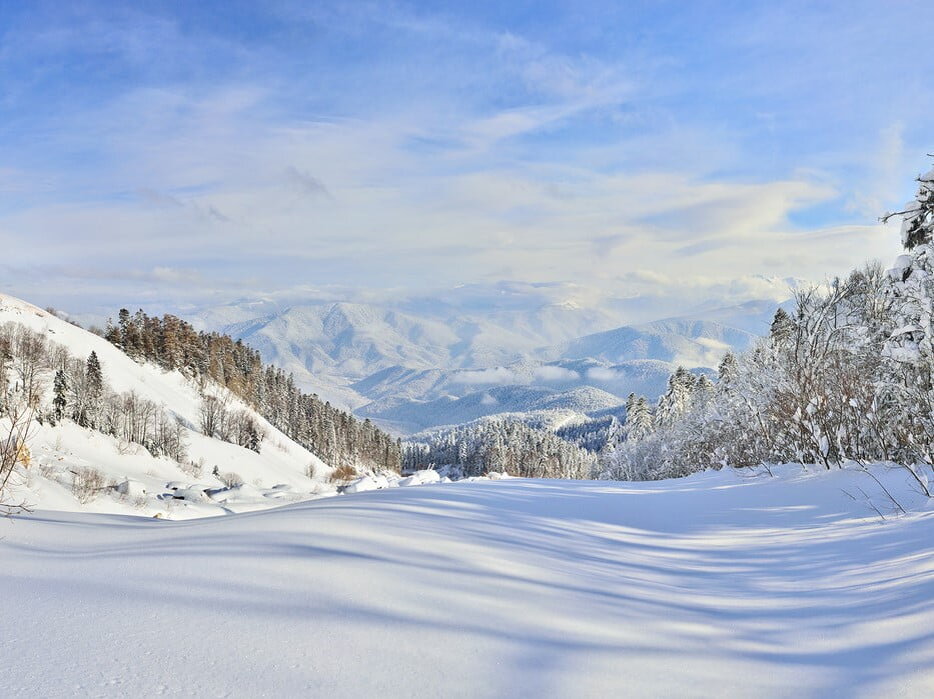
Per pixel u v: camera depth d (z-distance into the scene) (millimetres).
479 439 143625
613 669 2633
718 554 5902
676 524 7906
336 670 2354
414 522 5895
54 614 2824
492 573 4145
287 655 2459
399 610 3137
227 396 103125
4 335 60969
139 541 5047
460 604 3346
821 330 17891
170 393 92438
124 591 3260
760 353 20094
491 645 2766
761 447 16734
